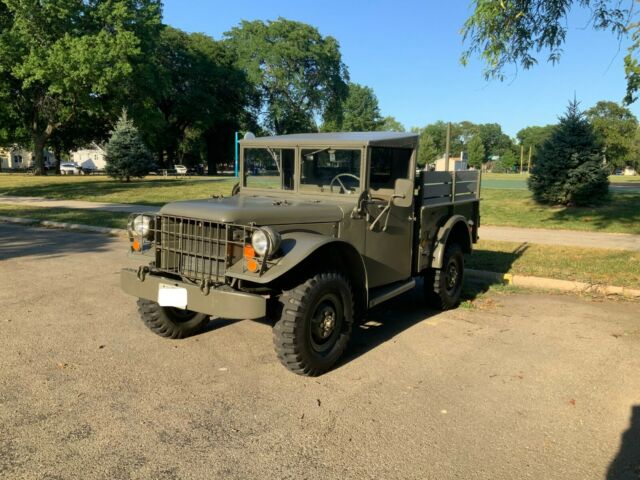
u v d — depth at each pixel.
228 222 3.99
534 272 7.99
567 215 15.07
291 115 56.44
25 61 28.59
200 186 25.14
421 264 5.73
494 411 3.70
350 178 4.88
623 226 13.03
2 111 33.97
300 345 4.01
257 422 3.47
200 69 50.50
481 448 3.21
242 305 3.81
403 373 4.35
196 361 4.51
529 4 8.76
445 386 4.11
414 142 5.33
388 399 3.86
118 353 4.64
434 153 80.56
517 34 8.96
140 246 4.59
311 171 5.11
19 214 14.96
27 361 4.41
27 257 9.03
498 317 6.07
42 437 3.22
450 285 6.30
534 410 3.72
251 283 4.16
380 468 2.98
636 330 5.59
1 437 3.21
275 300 4.45
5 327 5.27
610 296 7.06
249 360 4.56
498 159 121.12
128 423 3.42
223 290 3.92
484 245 10.46
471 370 4.44
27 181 29.14
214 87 52.97
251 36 53.09
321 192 5.04
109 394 3.83
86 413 3.54
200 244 4.21
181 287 4.11
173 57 50.03
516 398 3.91
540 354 4.84
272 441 3.24
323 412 3.63
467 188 6.80
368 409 3.69
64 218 13.99
